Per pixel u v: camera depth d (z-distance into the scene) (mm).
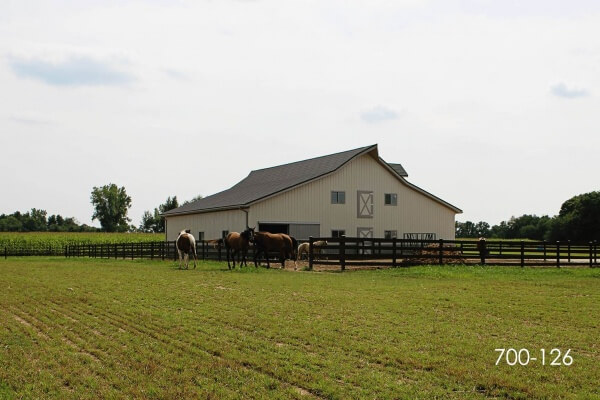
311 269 24953
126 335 9984
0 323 11430
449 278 20547
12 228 147000
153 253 36812
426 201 40000
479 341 9430
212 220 38625
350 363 8078
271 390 6945
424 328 10484
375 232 38000
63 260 40469
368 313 12094
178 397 6676
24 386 7152
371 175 38125
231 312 12297
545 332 10266
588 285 17969
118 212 133875
